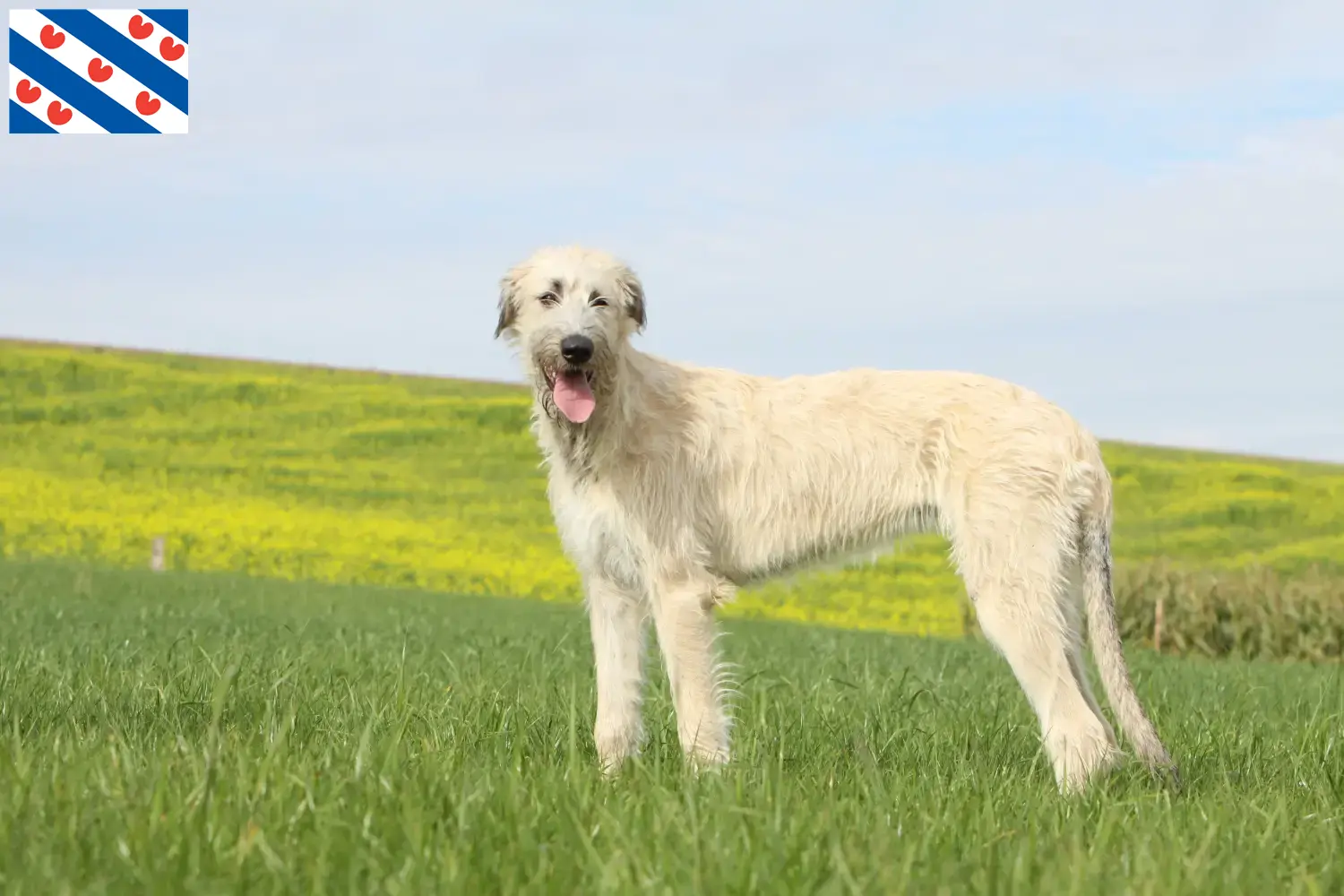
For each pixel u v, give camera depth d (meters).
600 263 7.78
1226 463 66.94
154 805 4.77
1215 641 25.61
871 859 4.60
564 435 7.66
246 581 30.44
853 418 7.81
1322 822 5.64
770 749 7.43
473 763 6.11
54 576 28.16
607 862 4.60
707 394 7.87
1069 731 7.18
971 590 7.54
